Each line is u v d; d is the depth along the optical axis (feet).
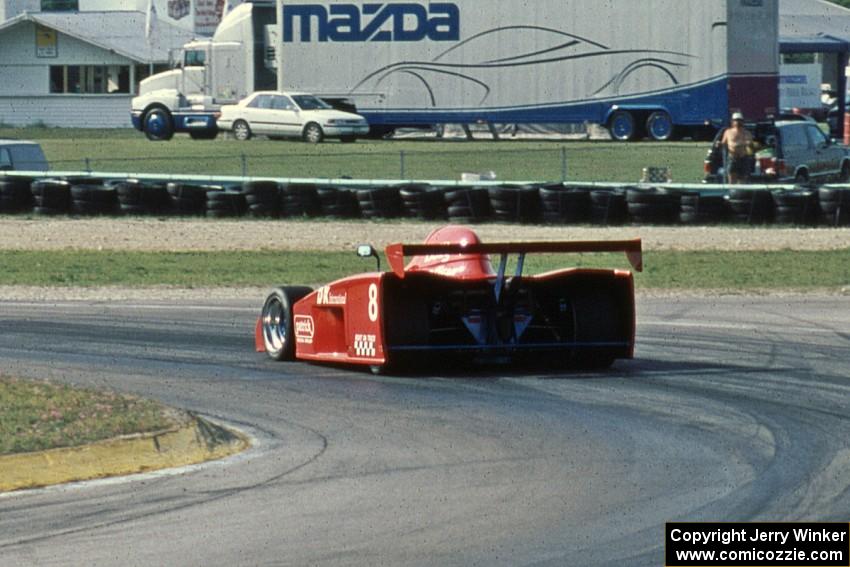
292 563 83.41
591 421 126.11
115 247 302.04
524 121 589.32
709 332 189.16
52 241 311.06
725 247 297.74
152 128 635.66
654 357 166.50
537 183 358.23
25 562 83.61
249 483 103.35
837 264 269.23
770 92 569.23
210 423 119.96
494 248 144.15
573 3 577.84
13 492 100.32
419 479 104.47
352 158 511.40
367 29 598.75
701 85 567.18
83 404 122.72
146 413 118.73
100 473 105.91
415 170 464.24
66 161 490.08
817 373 153.48
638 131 581.53
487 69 589.73
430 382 147.84
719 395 139.33
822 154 407.03
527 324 153.17
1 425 113.19
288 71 609.42
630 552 85.40
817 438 118.32
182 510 95.45
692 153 526.16
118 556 84.79
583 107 583.17
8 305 219.00
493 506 96.43
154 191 359.87
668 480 103.40
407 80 598.34
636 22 571.69
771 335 185.78
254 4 654.53
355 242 308.40
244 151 545.85
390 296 147.64
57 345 175.52
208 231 329.31
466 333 155.02
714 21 562.25
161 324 196.85
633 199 336.70
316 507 96.32
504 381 148.25
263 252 291.58
